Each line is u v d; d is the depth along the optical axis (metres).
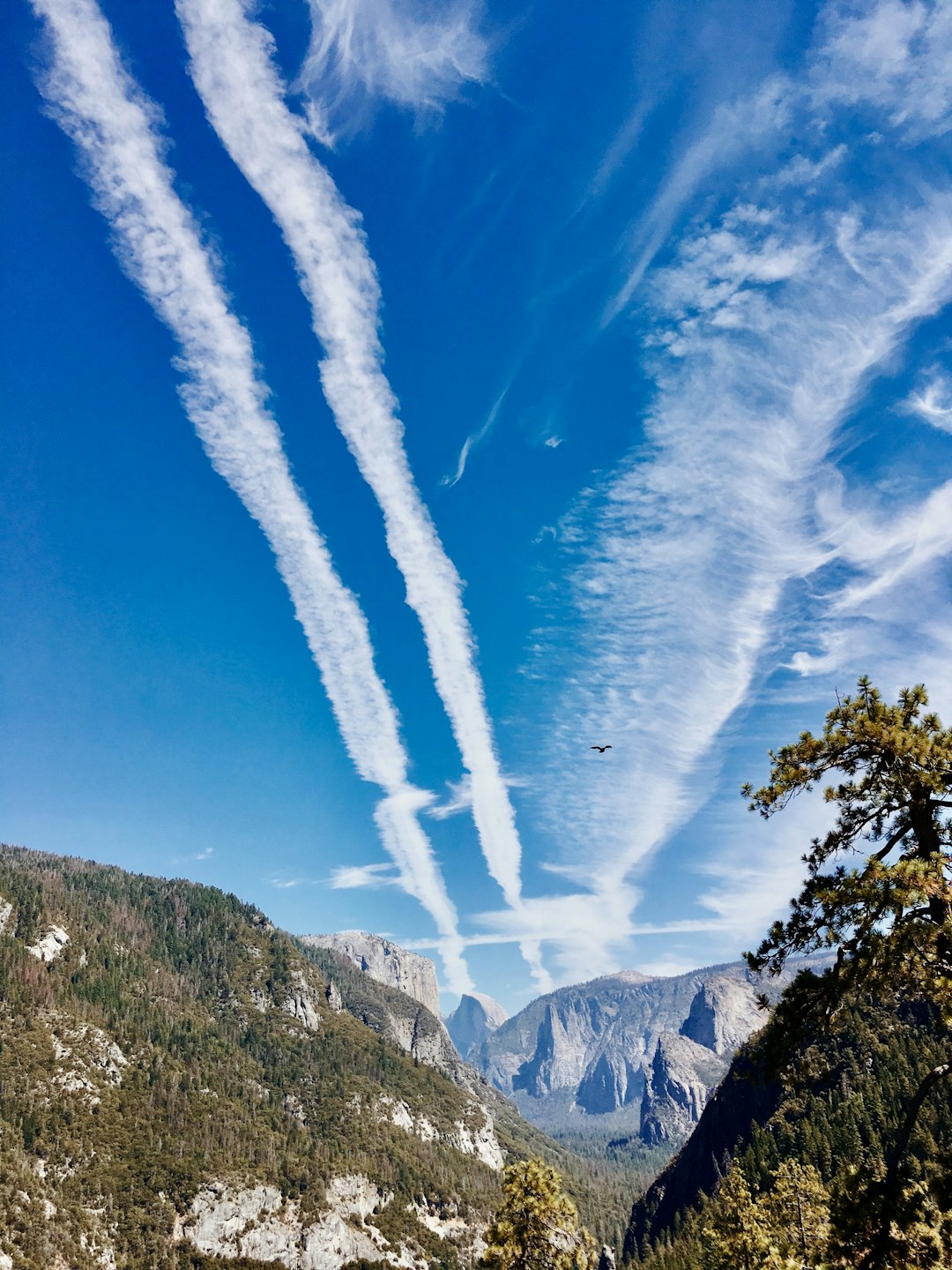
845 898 17.70
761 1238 30.22
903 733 17.94
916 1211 14.91
